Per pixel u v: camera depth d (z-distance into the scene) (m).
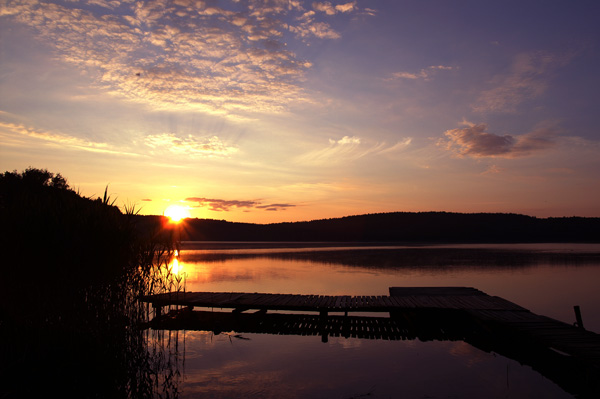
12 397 6.26
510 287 20.34
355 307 12.16
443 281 22.78
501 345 10.30
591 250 58.09
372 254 49.00
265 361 8.94
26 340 6.47
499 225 149.38
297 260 38.44
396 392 7.07
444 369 8.38
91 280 7.07
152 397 6.80
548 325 9.59
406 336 11.48
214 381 7.61
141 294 8.05
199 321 13.23
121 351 7.38
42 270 6.47
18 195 6.94
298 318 13.77
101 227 7.08
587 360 6.87
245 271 27.88
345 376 7.93
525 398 6.81
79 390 6.71
